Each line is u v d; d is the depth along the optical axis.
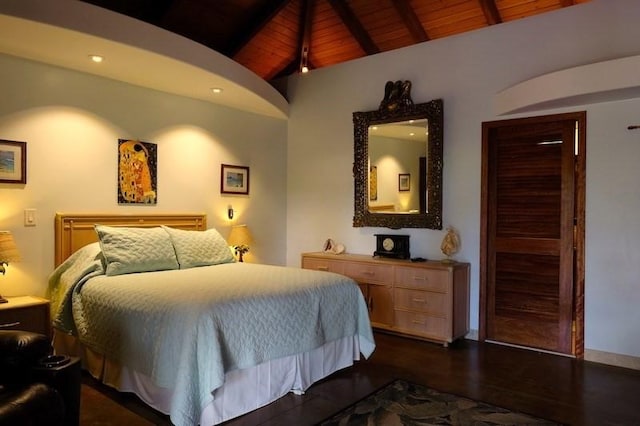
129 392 2.81
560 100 3.46
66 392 2.05
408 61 4.60
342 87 5.12
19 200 3.43
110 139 3.96
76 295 3.18
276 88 5.75
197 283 3.02
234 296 2.67
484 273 4.14
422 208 4.48
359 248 5.01
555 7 4.61
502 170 4.07
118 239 3.48
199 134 4.69
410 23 5.05
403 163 4.59
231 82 4.10
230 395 2.55
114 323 2.79
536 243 3.91
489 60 4.10
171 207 4.44
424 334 4.07
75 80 3.72
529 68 3.89
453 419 2.58
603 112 3.55
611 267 3.54
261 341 2.67
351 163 5.05
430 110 4.39
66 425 2.05
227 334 2.49
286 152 5.67
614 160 3.51
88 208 3.82
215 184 4.85
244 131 5.16
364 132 4.88
